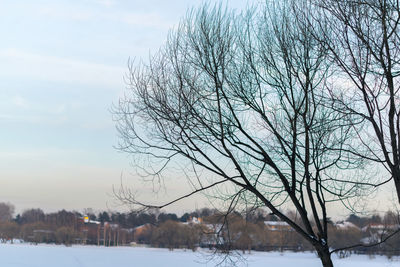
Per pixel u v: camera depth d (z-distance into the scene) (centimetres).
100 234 9412
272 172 1158
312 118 1044
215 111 1140
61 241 10044
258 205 1138
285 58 1067
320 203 1073
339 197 1095
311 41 1041
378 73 936
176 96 1130
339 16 967
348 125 1036
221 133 1086
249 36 1141
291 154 1111
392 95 908
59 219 10706
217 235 1162
